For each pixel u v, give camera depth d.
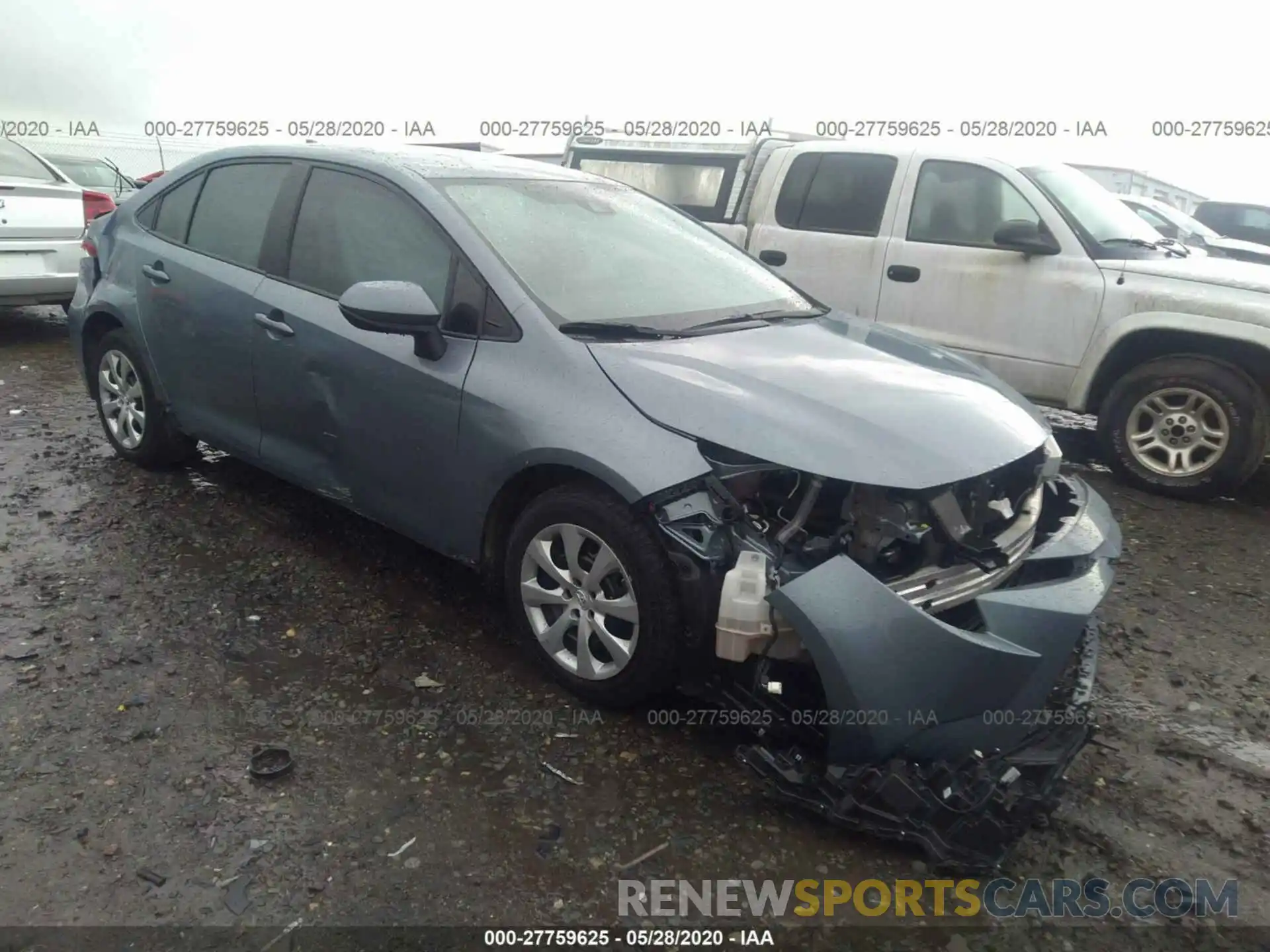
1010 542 2.95
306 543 4.30
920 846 2.57
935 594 2.70
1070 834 2.76
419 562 4.18
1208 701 3.48
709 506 2.77
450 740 2.99
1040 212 6.04
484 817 2.67
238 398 4.16
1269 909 2.51
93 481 4.88
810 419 2.83
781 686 2.73
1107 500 5.63
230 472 5.08
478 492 3.28
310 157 4.05
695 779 2.87
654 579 2.85
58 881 2.36
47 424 5.81
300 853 2.50
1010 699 2.59
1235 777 3.05
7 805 2.60
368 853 2.51
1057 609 2.69
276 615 3.67
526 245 3.53
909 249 6.45
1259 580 4.56
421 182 3.64
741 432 2.79
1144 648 3.84
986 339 6.22
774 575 2.62
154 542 4.22
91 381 5.13
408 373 3.41
